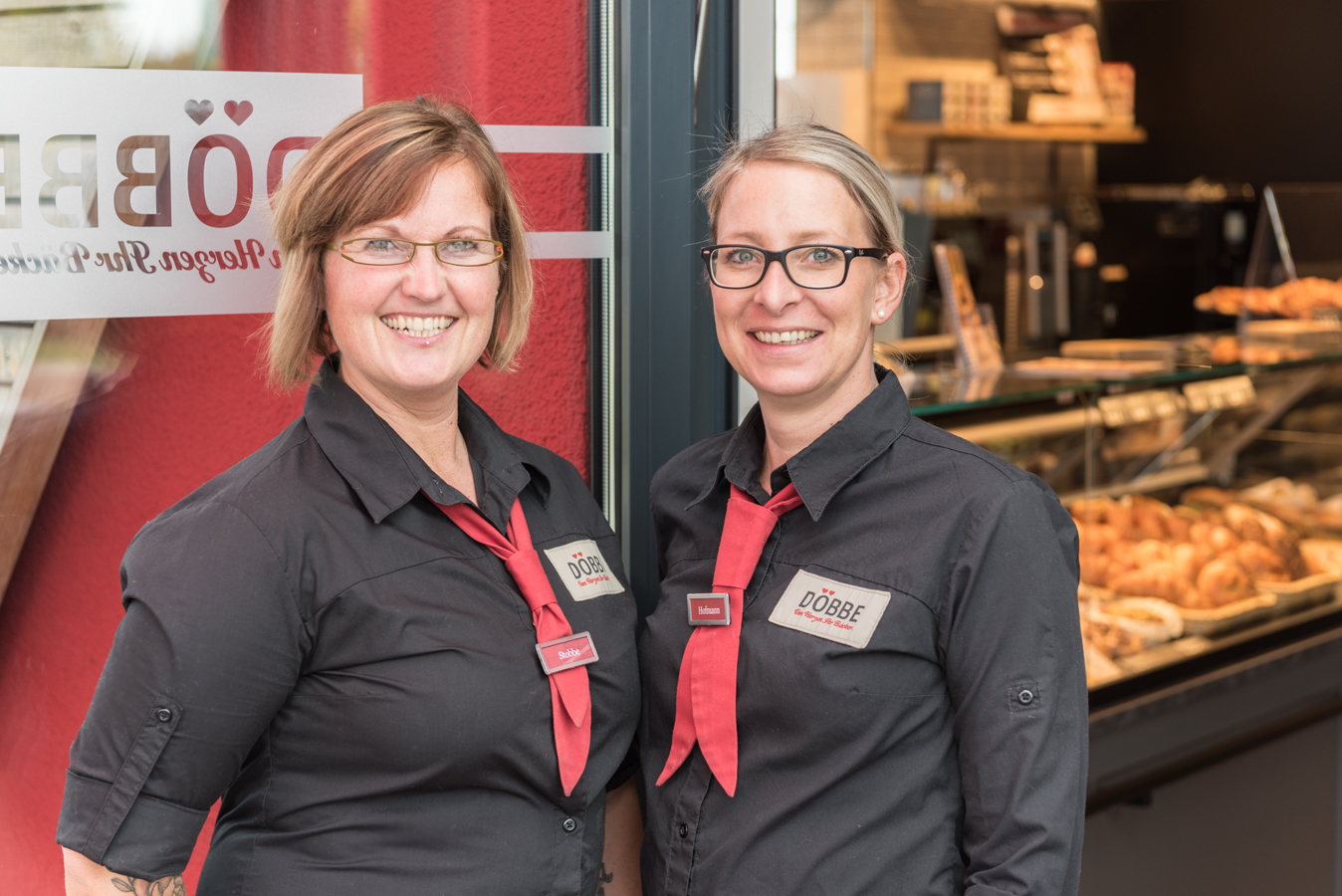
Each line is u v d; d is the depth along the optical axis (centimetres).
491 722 115
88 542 148
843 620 120
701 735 125
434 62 160
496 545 123
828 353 124
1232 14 599
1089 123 600
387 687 112
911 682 119
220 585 107
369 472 117
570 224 172
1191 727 251
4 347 138
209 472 152
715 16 170
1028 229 507
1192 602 256
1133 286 605
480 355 133
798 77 546
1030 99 582
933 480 123
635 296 172
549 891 120
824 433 126
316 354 123
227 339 150
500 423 173
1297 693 272
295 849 113
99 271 141
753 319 126
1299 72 580
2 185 135
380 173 112
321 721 113
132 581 107
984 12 578
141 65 141
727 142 173
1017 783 113
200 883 116
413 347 116
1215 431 283
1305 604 277
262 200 150
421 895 113
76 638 149
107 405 145
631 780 143
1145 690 241
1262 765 273
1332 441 304
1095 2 628
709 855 124
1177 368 281
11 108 134
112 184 140
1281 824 280
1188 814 259
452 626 116
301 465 116
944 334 443
